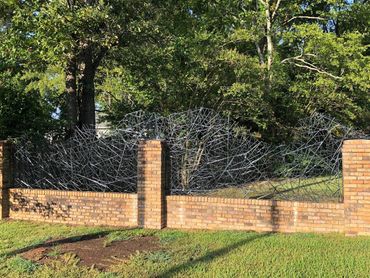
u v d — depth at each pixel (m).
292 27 20.50
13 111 12.91
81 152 11.35
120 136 11.40
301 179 12.10
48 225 9.31
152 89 16.56
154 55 14.06
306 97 19.70
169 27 13.59
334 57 17.58
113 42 11.98
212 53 15.88
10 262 6.46
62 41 10.44
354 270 5.98
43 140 12.10
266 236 7.93
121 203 9.17
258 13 18.62
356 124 20.92
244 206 8.55
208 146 12.08
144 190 8.91
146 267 6.19
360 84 17.77
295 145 15.61
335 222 8.11
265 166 13.52
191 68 15.73
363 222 7.82
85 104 14.76
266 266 6.18
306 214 8.25
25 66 13.34
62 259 6.63
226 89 16.39
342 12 19.77
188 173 11.03
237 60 16.30
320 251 6.90
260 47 21.02
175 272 5.96
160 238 7.93
